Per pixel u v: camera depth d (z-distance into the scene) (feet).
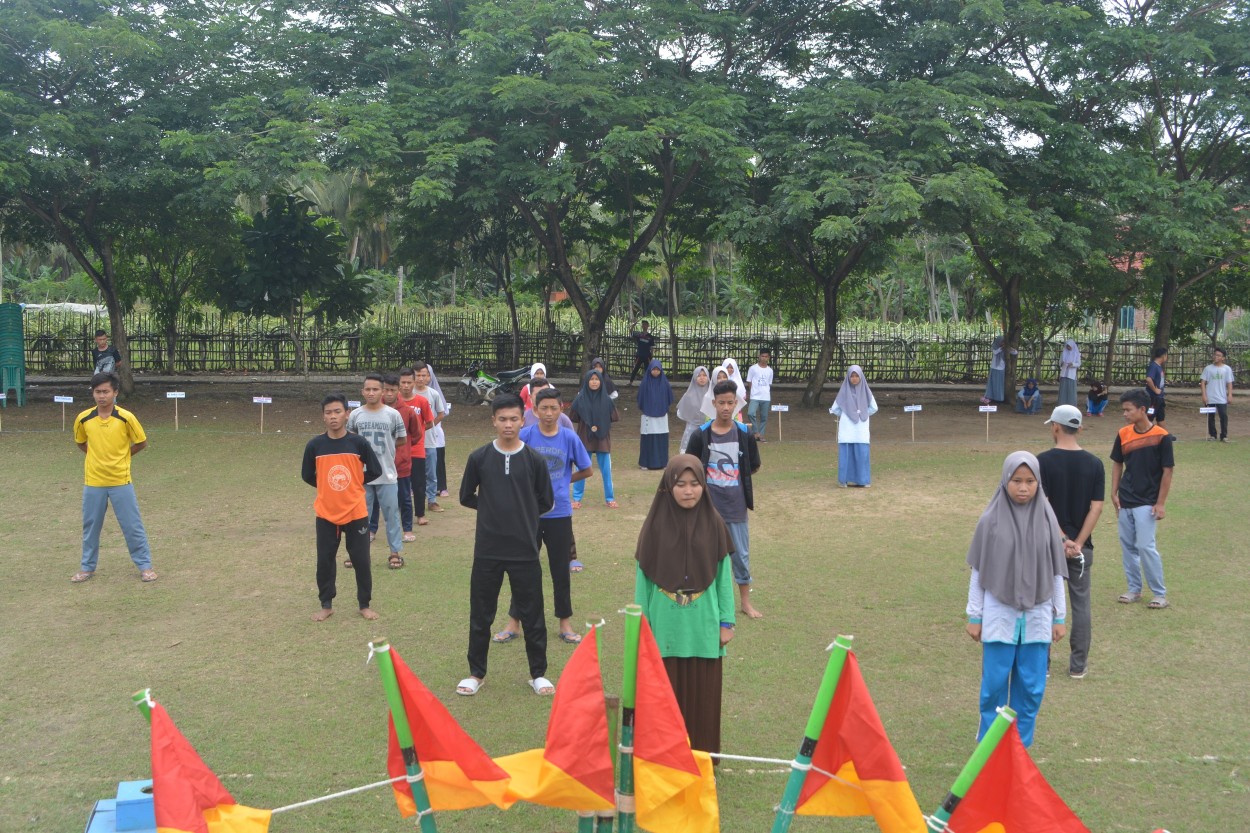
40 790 16.98
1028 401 74.95
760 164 65.72
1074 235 62.54
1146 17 73.61
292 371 92.73
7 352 69.31
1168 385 94.58
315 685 21.59
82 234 76.54
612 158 55.67
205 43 65.36
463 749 12.10
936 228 63.72
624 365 95.76
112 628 25.39
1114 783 17.20
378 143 56.08
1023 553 17.35
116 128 61.46
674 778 12.08
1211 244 70.08
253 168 57.11
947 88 61.16
